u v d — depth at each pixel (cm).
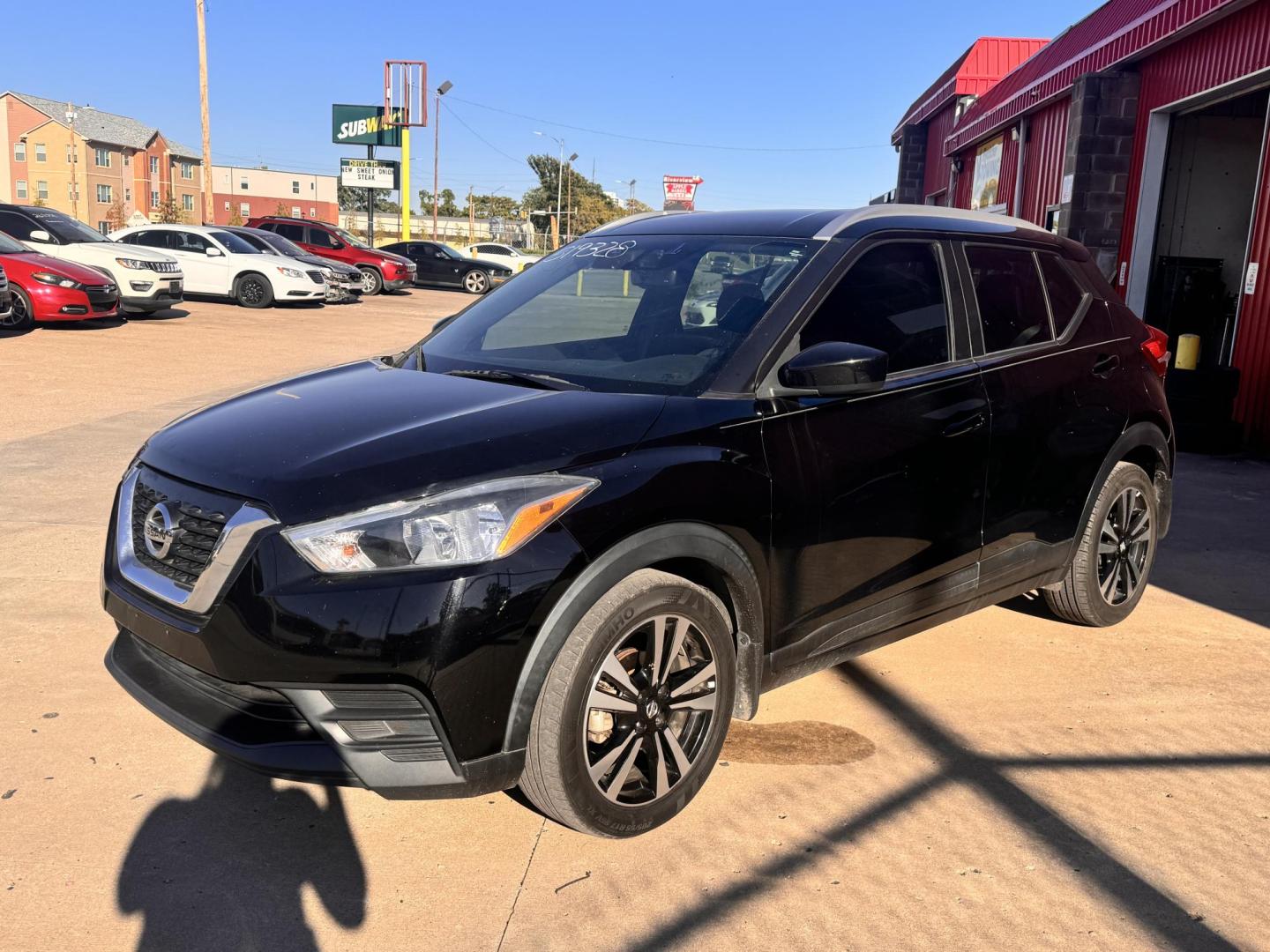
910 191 2544
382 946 235
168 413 872
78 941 233
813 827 288
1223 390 868
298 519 245
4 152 8256
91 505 586
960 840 282
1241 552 575
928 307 357
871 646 344
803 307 320
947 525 352
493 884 259
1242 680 398
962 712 365
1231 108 1115
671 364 313
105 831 276
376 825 284
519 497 249
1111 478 428
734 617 298
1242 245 1166
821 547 310
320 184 10069
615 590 260
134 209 8962
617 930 242
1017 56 2088
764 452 292
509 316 381
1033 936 243
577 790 260
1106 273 1173
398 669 236
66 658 381
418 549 241
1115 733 349
